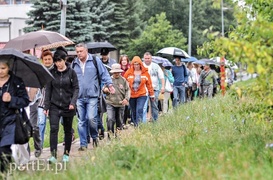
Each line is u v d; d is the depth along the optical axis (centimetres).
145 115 2705
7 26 10156
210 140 1711
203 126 2169
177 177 1286
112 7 9694
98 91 2311
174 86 3866
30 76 1622
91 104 2286
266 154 1436
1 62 1527
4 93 1508
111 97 2503
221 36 1356
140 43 11550
